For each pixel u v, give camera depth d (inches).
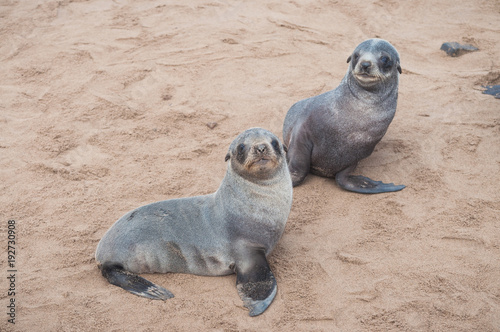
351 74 255.8
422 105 342.0
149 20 486.6
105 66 405.4
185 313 192.7
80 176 287.0
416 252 219.1
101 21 486.9
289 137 286.0
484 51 413.1
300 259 218.7
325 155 268.5
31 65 410.3
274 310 192.2
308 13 496.7
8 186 278.8
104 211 256.7
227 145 310.5
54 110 351.6
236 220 205.6
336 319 187.9
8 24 486.3
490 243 220.5
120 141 318.3
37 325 189.0
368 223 239.0
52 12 511.8
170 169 291.0
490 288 197.9
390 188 261.4
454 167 277.1
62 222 249.1
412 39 445.7
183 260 209.6
